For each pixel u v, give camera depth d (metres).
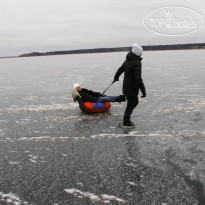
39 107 8.24
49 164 4.18
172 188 3.38
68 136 5.41
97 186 3.50
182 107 7.41
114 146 4.79
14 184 3.62
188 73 17.19
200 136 5.09
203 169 3.81
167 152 4.43
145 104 7.98
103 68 27.42
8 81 17.19
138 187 3.44
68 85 13.76
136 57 5.50
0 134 5.70
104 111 7.31
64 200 3.22
